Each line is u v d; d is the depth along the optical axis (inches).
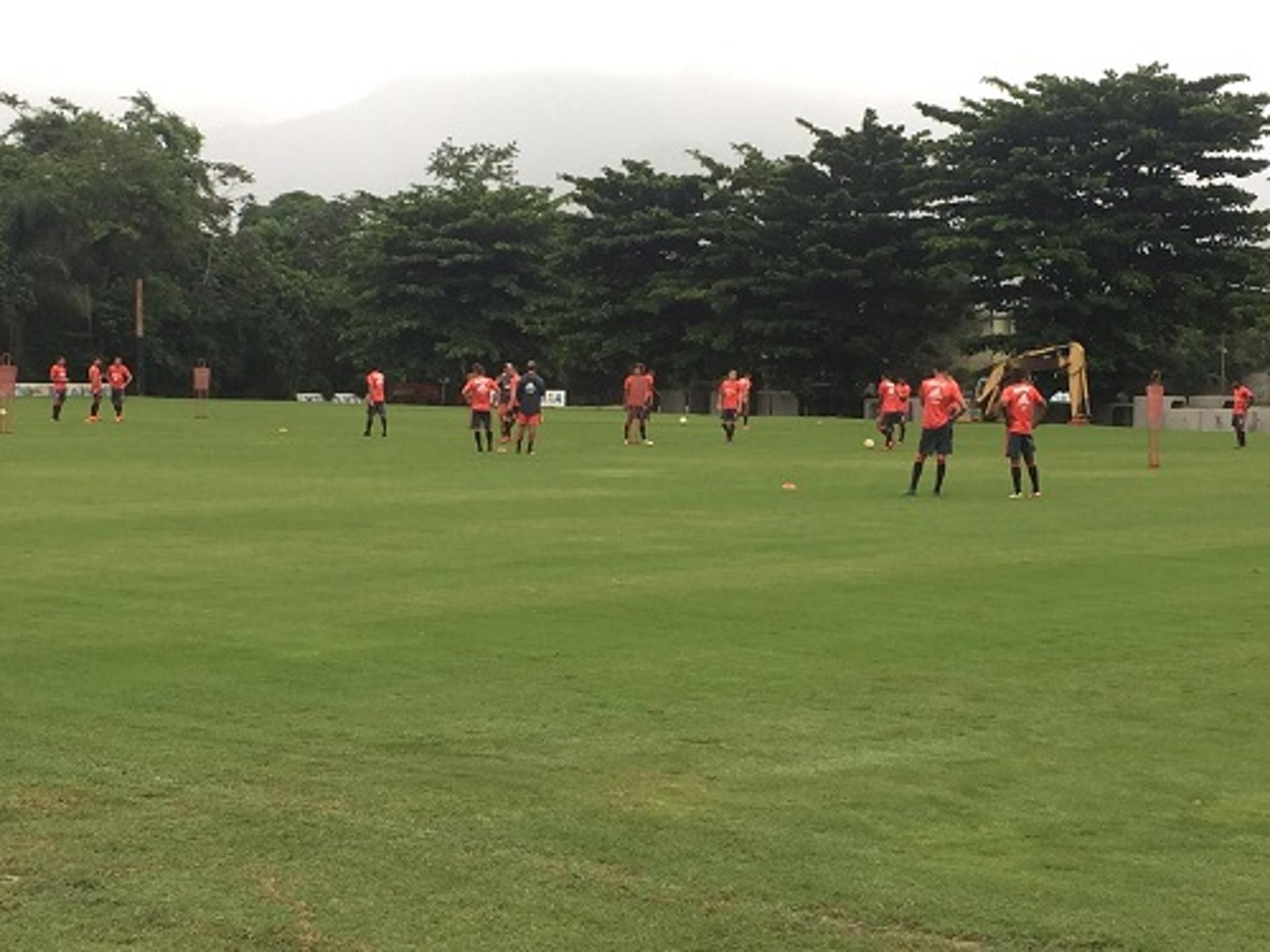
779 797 286.4
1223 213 2770.7
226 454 1327.5
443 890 236.2
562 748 319.0
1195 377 4188.0
